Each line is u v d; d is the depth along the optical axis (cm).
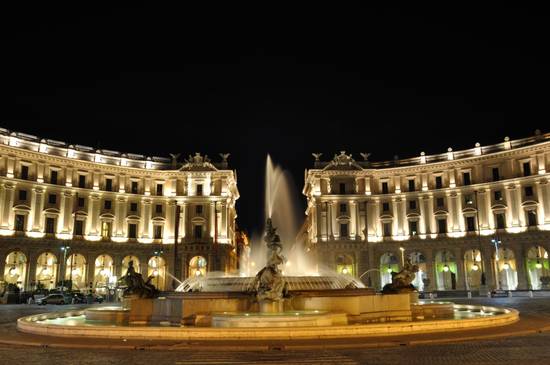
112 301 6656
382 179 9300
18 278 7512
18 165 7706
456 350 1683
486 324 2323
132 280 2858
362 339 1908
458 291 7356
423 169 9062
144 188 8950
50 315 3048
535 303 4288
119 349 1775
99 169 8619
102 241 8300
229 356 1595
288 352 1659
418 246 8719
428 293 6988
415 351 1669
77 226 8212
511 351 1645
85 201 8375
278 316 2188
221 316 2239
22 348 1830
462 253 8419
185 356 1609
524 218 8000
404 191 9112
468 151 8800
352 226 8994
